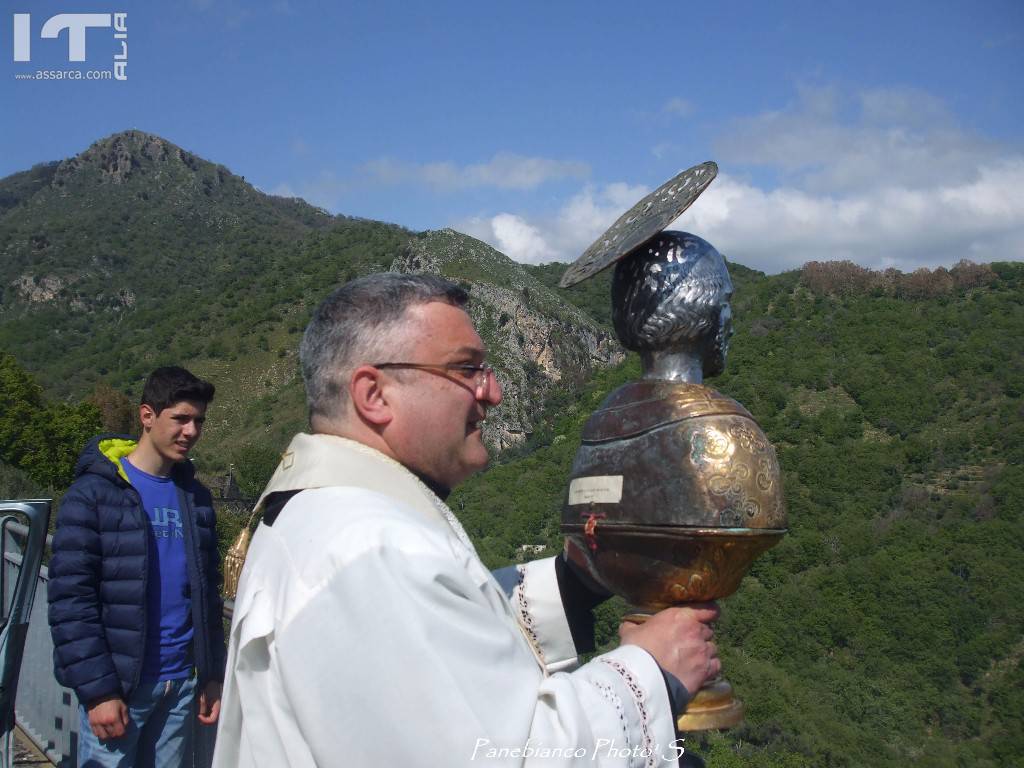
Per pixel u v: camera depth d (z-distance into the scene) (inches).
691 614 51.4
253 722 45.8
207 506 115.8
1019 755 794.2
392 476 50.4
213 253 5374.0
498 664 41.9
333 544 43.5
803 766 681.0
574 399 2962.6
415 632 40.1
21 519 143.3
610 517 52.9
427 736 38.4
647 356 58.3
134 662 101.3
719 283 57.5
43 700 148.6
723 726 52.4
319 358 54.5
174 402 108.4
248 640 45.6
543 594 60.8
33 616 154.2
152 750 107.7
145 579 103.6
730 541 50.3
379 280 55.2
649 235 56.0
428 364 52.5
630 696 44.5
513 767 38.9
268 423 3016.7
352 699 39.8
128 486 105.9
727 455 50.6
